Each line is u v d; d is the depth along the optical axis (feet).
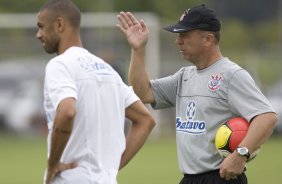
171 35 250.78
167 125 231.50
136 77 66.64
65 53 54.95
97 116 54.90
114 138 55.83
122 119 56.85
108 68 56.65
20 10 356.79
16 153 183.62
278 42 433.89
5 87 237.45
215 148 61.87
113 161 55.52
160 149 191.52
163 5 387.75
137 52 66.59
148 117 58.18
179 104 65.05
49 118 53.93
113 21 238.07
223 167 59.52
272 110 60.49
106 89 55.72
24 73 244.83
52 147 52.16
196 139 62.59
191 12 62.85
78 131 54.24
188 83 64.18
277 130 228.22
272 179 130.00
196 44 62.69
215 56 63.10
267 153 179.01
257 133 59.62
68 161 54.13
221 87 61.67
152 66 228.43
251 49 366.63
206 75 62.75
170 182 128.06
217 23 62.85
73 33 55.88
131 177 135.23
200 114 62.59
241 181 62.49
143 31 66.69
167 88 66.69
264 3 522.88
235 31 415.23
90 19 237.86
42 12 55.77
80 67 54.54
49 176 53.31
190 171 62.90
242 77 61.11
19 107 230.48
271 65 329.31
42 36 55.93
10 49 253.85
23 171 147.64
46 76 53.72
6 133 231.30
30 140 220.23
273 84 299.99
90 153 54.34
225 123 61.21
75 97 52.44
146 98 67.00
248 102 60.59
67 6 55.67
